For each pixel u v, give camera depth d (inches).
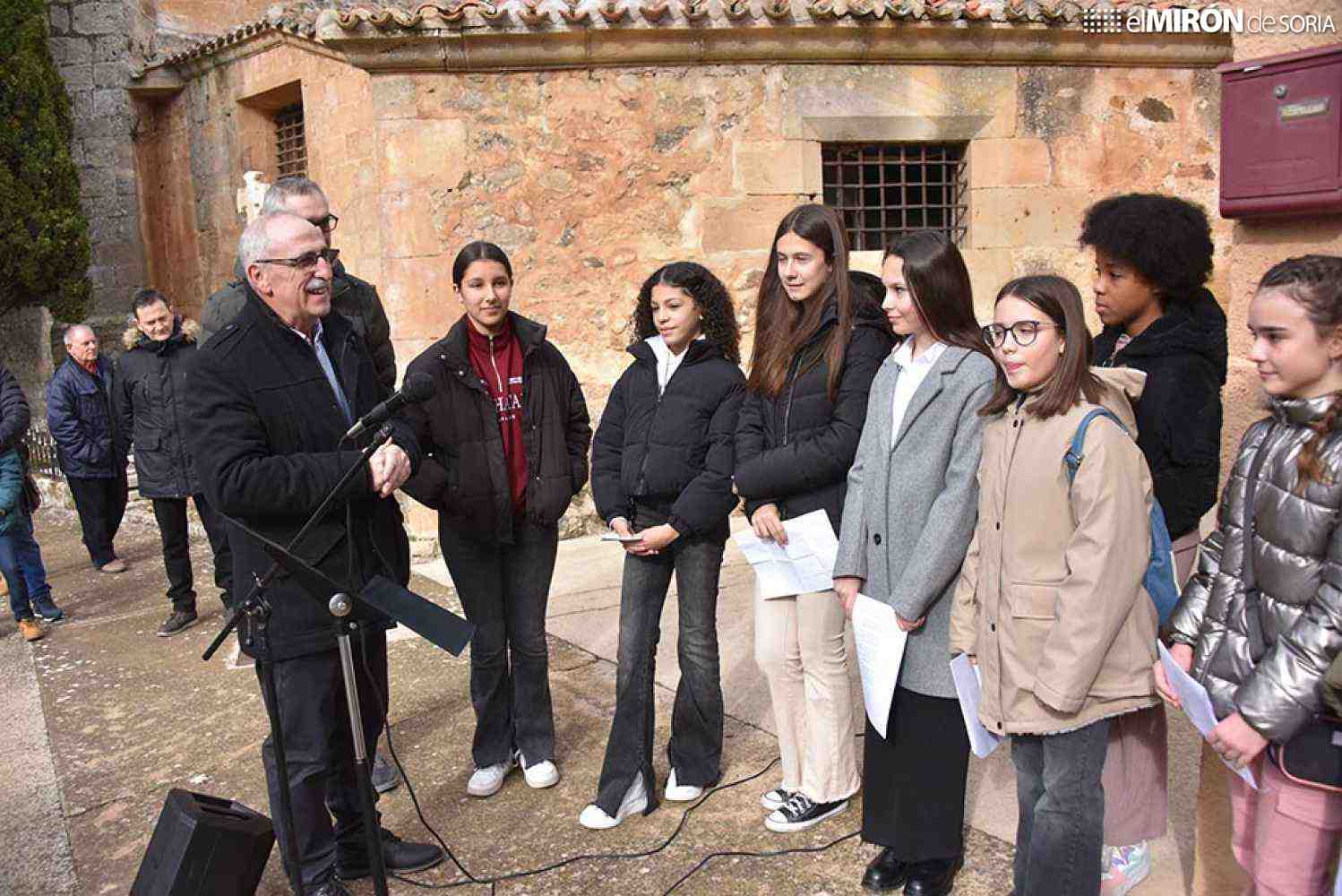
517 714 138.0
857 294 115.2
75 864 125.5
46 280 462.3
